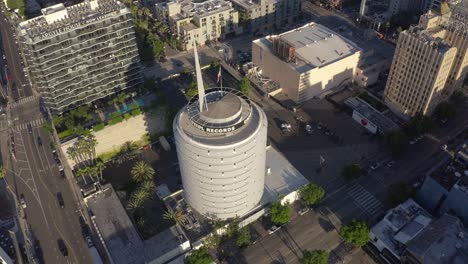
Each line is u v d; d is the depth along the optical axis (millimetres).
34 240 163250
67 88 197500
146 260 145500
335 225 164875
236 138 135750
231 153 134125
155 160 197250
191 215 162625
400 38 197750
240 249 158000
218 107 139750
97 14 190875
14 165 196250
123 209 165375
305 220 167250
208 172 140250
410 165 189250
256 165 147125
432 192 161750
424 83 194000
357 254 154750
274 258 154625
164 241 151625
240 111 139750
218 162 136000
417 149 197375
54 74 189375
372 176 185000
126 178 188375
